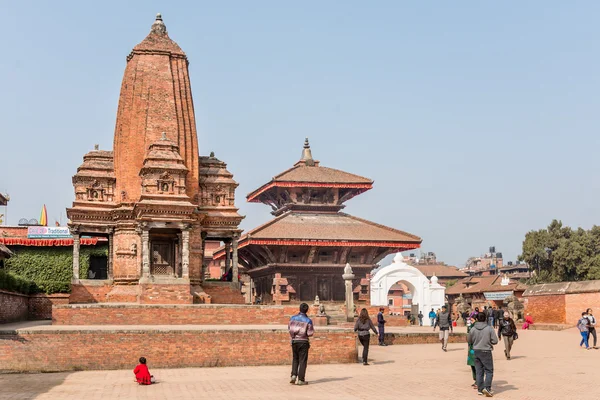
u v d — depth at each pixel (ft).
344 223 272.51
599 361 111.65
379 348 140.26
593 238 340.80
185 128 181.98
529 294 230.68
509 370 98.68
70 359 100.94
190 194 179.01
